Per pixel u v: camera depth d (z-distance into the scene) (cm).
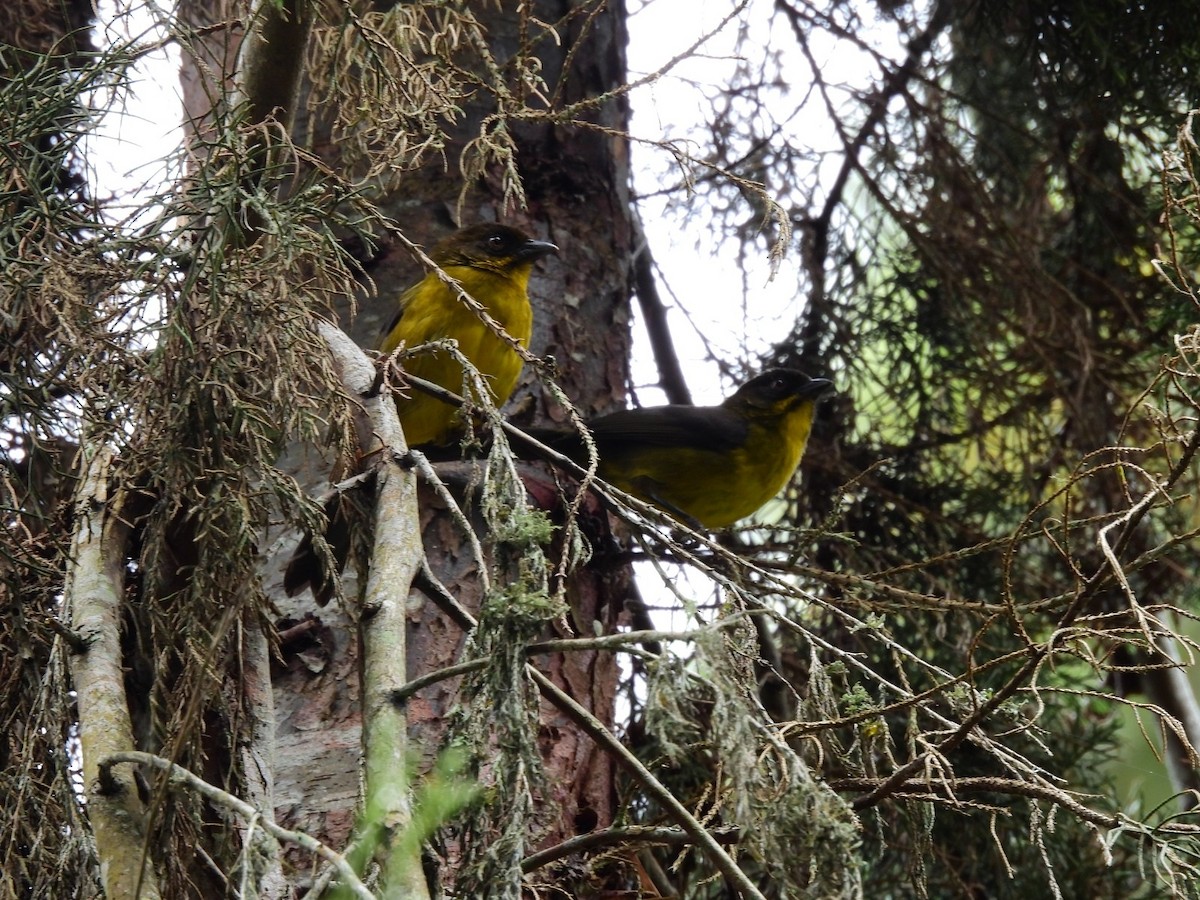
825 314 805
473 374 340
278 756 425
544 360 349
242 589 292
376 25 447
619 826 339
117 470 342
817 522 774
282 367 338
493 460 310
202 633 316
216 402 328
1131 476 745
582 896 441
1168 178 362
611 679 518
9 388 354
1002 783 327
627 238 656
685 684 248
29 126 377
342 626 446
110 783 286
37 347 362
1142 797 724
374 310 586
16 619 332
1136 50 714
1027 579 733
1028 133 773
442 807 255
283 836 234
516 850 251
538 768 258
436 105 409
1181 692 745
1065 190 827
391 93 407
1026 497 770
